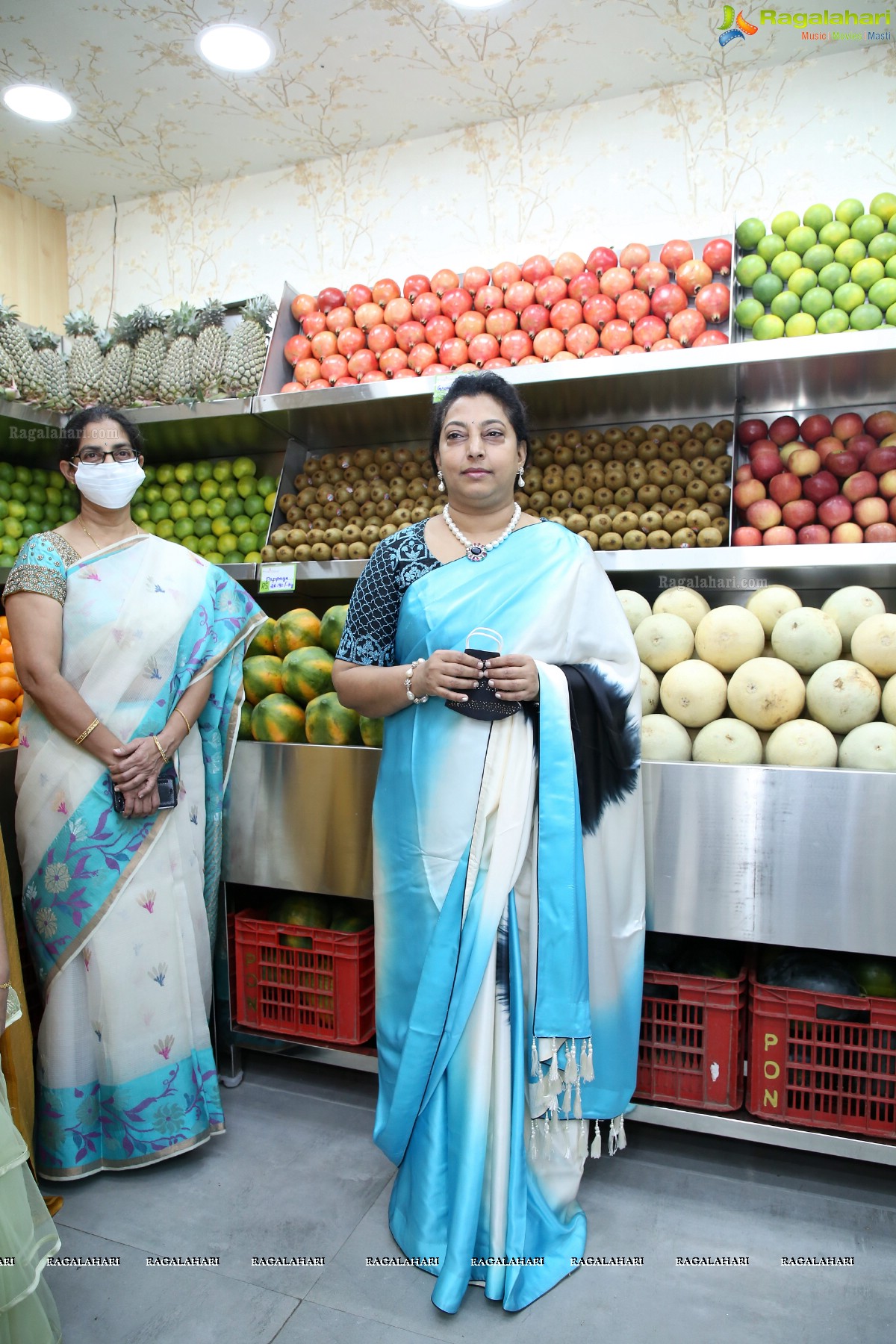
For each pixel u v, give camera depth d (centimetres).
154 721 183
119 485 183
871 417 247
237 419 295
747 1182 182
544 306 276
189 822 194
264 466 336
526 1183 154
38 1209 126
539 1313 144
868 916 166
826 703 182
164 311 354
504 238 308
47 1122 179
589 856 159
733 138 282
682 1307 146
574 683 156
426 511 266
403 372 284
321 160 333
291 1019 215
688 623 211
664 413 283
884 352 226
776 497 241
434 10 253
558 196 302
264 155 331
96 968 177
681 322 253
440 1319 143
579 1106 153
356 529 271
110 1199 176
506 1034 149
